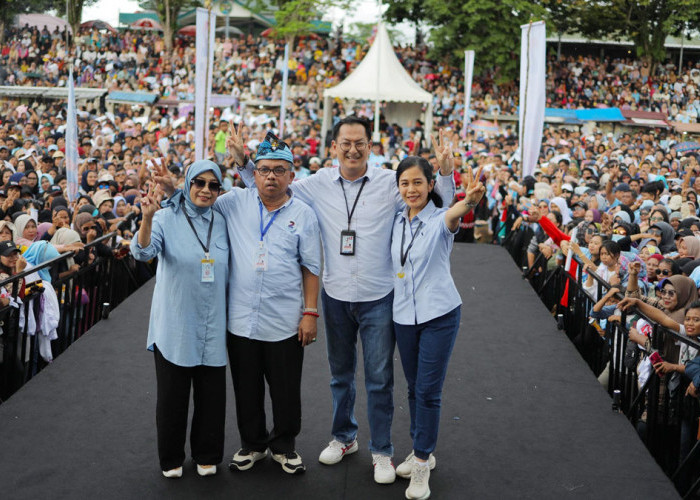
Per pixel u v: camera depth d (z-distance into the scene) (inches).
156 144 704.4
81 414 189.2
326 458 167.2
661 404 198.5
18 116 944.3
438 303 152.9
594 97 1269.7
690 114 1237.7
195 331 153.9
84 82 1207.6
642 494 157.9
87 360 227.1
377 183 160.6
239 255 158.1
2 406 191.6
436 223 152.4
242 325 157.6
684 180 532.4
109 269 300.8
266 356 159.8
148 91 1180.5
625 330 221.6
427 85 1219.9
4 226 277.1
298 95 1144.2
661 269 261.3
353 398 169.5
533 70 434.6
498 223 498.6
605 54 1493.6
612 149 864.9
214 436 159.2
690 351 195.8
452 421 193.8
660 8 1293.1
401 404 204.4
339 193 161.5
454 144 156.3
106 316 269.3
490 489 159.0
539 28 430.6
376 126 832.3
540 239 364.8
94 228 306.2
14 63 1237.1
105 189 399.9
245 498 152.3
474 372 229.8
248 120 911.7
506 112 1182.3
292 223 158.1
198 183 152.2
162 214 154.7
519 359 242.2
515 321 283.7
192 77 1199.6
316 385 215.8
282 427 161.5
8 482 155.2
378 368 160.4
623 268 266.8
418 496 151.9
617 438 184.9
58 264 266.2
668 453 195.0
